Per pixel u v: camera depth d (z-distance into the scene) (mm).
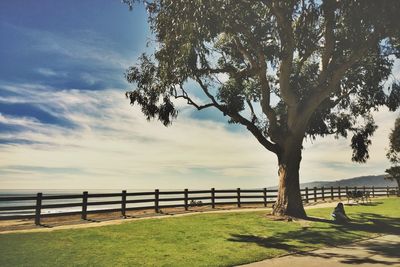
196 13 17328
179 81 20562
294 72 24969
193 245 13094
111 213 22891
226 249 12492
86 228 16547
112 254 11391
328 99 24672
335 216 20359
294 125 22031
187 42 18578
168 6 18438
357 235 15961
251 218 20578
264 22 20547
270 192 31859
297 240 14508
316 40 21547
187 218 20422
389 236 15875
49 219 19812
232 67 22141
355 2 16844
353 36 18891
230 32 19578
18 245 12406
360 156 26594
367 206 30844
